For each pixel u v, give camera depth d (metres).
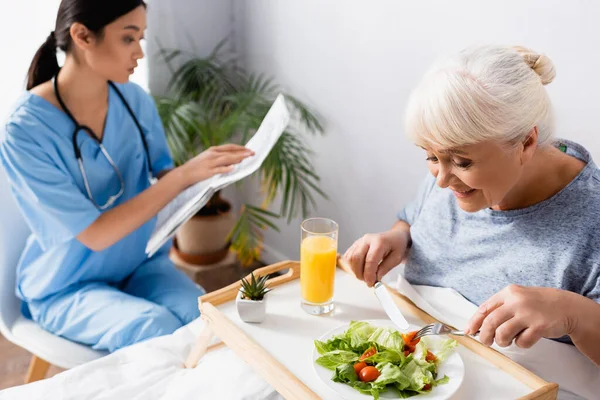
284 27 2.11
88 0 1.30
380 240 1.15
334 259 1.02
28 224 1.45
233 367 1.02
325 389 0.86
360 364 0.88
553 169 0.99
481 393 0.87
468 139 0.83
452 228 1.13
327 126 2.02
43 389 1.03
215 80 2.31
